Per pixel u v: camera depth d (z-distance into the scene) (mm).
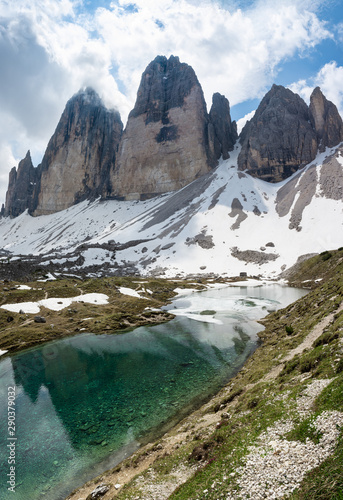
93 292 98000
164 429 26188
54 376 41781
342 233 132875
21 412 31672
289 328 39812
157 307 88062
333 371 17359
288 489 10320
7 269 152500
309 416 14039
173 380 37094
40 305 80625
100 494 17125
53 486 20703
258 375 28641
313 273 110625
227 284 123875
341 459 10156
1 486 20922
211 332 58562
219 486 12172
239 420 18219
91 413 30562
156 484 15273
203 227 184625
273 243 152875
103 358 47844
